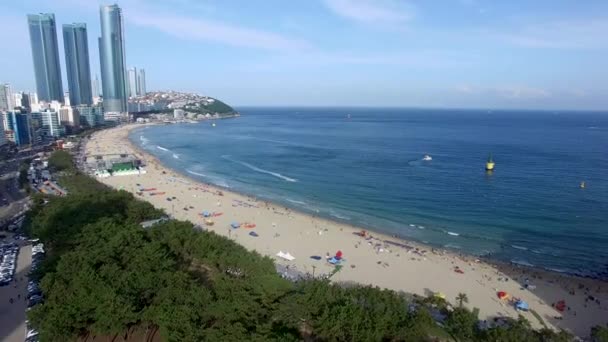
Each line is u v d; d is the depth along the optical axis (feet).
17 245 296.92
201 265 255.70
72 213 313.12
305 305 192.13
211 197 466.70
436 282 264.72
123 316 174.19
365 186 533.14
